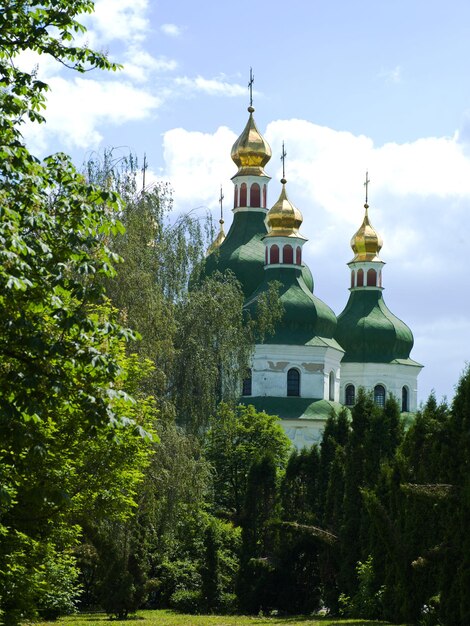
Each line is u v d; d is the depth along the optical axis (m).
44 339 22.34
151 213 50.28
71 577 46.03
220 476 84.81
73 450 31.64
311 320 107.19
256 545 62.19
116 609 53.03
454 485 42.03
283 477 67.62
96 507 34.12
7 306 22.81
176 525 50.09
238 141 116.81
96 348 24.03
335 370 111.38
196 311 54.03
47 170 25.25
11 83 25.98
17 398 21.53
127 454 33.16
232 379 58.16
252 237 113.31
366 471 54.81
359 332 117.00
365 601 49.97
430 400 47.91
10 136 23.80
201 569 63.25
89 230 24.59
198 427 52.72
